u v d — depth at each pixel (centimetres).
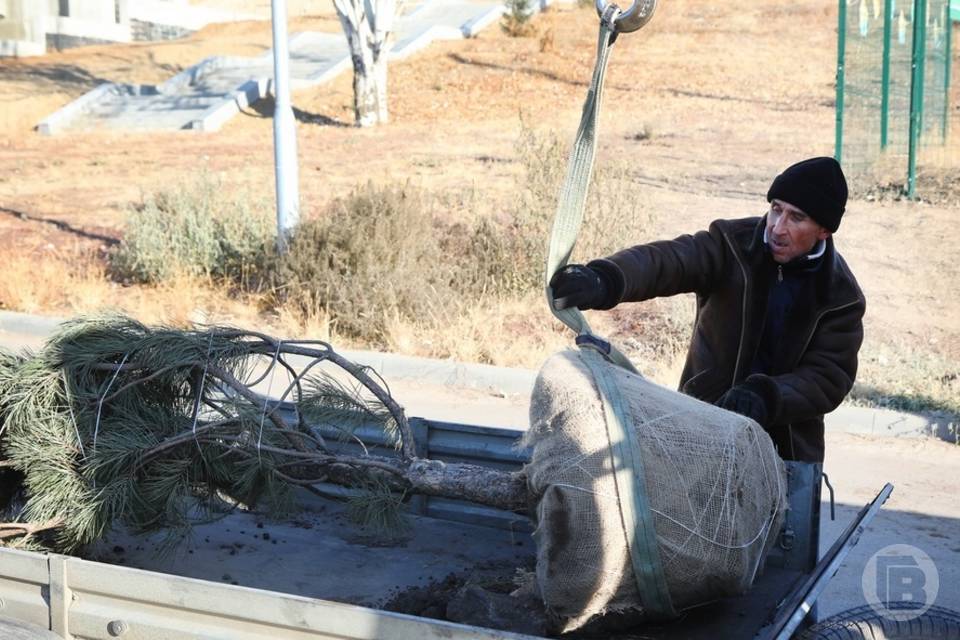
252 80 2744
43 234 1474
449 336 988
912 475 712
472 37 3209
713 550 296
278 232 1152
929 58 1664
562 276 335
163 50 3406
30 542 389
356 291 1047
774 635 273
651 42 2967
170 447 381
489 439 434
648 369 909
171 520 390
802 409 364
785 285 377
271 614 284
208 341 399
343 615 276
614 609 302
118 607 307
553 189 1162
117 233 1476
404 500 428
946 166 1672
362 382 414
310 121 2433
